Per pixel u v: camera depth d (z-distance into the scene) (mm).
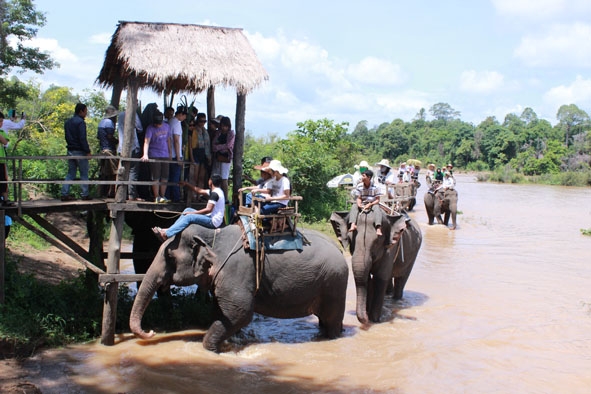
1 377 6910
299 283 8609
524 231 22016
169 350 8352
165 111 10445
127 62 8672
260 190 8680
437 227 22781
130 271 13141
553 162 78750
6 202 8680
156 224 10516
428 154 111312
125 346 8492
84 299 9336
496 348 8727
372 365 7953
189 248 8344
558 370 7871
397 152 116000
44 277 11477
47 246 14508
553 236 20656
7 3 19969
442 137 113375
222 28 9836
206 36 9523
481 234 21047
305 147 21984
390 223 9758
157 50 8867
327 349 8578
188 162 9266
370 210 9492
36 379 7023
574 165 76875
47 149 22641
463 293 12055
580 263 15500
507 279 13414
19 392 6340
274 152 23844
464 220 25609
